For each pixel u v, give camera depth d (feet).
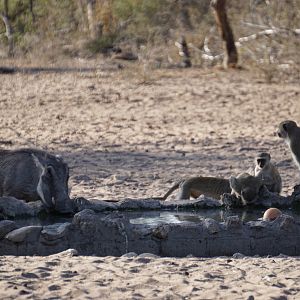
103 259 50.37
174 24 233.96
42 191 61.67
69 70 200.54
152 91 166.20
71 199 63.05
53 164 63.46
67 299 41.81
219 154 103.35
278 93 164.66
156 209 63.52
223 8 199.82
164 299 42.04
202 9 233.14
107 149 106.42
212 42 221.25
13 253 52.39
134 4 239.09
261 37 202.39
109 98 156.66
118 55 225.76
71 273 46.55
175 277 46.11
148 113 140.26
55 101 152.66
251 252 53.83
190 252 53.21
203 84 177.37
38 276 45.85
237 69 200.44
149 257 51.11
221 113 140.87
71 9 243.81
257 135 118.73
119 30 237.66
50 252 52.60
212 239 53.36
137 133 120.16
